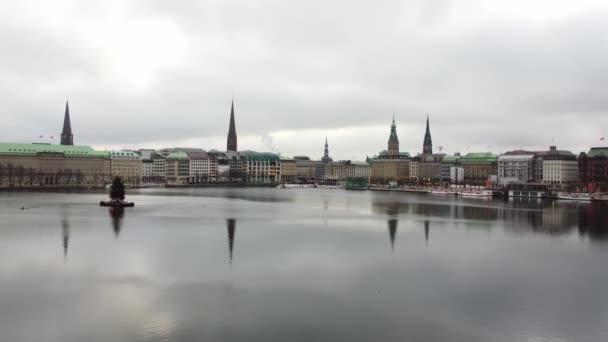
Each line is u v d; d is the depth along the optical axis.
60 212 152.50
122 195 182.75
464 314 57.53
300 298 62.53
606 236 110.81
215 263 80.19
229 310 58.06
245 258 84.06
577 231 118.62
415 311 58.25
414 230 119.50
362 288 67.00
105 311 57.47
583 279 72.25
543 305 60.75
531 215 157.75
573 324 54.97
